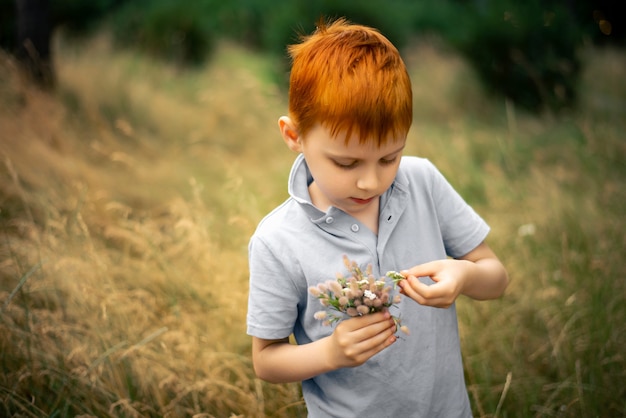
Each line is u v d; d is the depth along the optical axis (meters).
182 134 5.62
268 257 1.32
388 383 1.35
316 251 1.31
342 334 1.18
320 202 1.37
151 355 2.29
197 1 13.38
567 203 3.59
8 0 7.28
